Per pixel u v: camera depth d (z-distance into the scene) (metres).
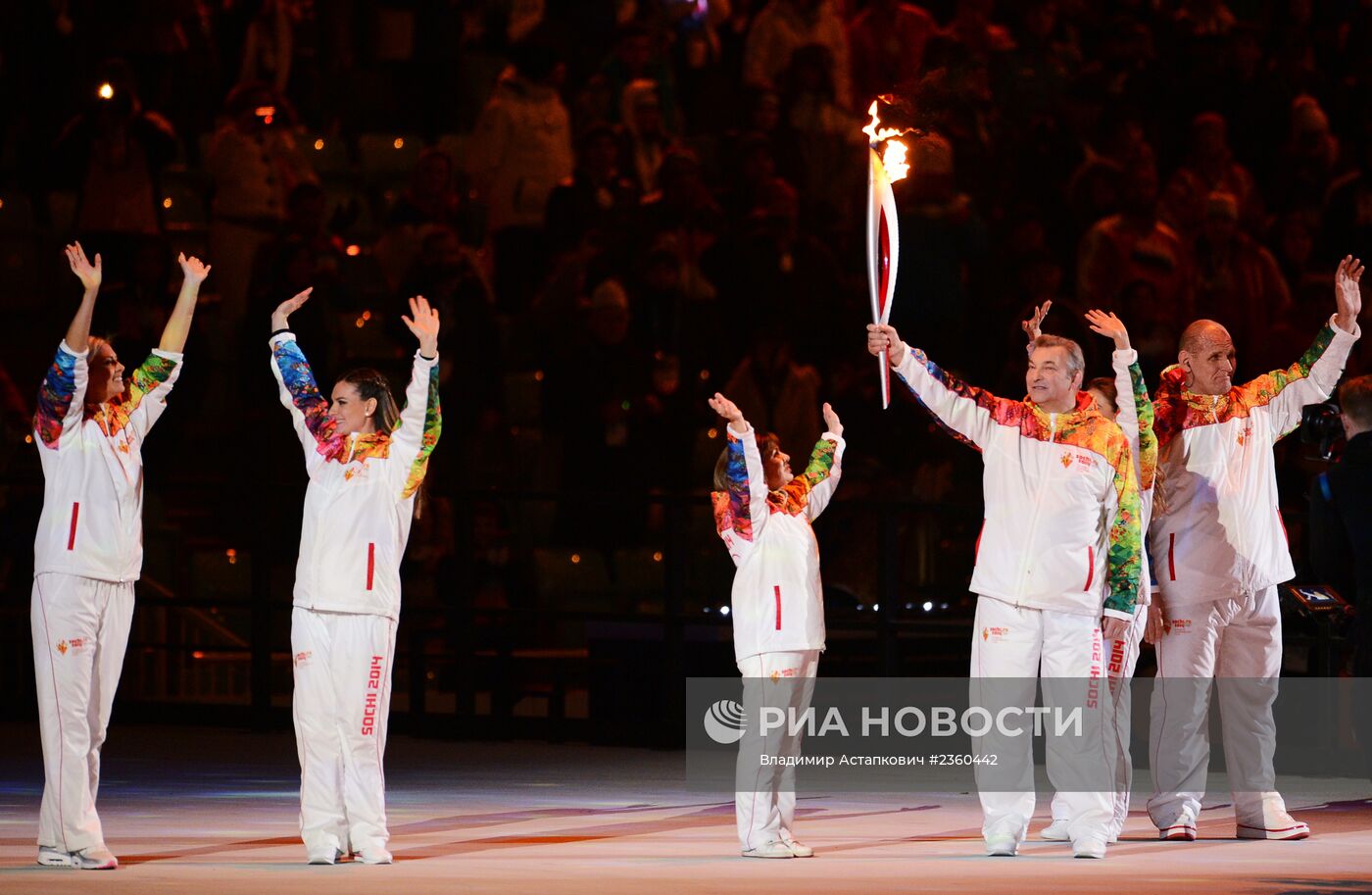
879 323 19.00
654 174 45.88
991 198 44.16
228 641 37.75
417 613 31.42
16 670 34.69
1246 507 19.73
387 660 18.03
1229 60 48.25
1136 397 18.98
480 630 36.16
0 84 45.31
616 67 47.12
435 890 15.68
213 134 46.59
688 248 42.03
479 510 39.44
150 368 18.42
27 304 42.72
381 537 18.00
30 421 36.38
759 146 43.19
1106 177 43.06
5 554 33.94
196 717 32.72
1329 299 42.59
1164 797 19.77
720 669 29.89
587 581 37.56
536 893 15.52
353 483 17.98
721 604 35.19
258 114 43.72
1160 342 39.00
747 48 47.75
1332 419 23.94
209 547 39.16
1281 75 48.50
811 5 47.47
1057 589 18.25
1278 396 20.12
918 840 19.69
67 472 17.83
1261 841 19.58
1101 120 45.00
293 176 44.16
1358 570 23.31
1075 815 18.22
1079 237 43.28
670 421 38.25
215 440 40.75
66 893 15.51
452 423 39.25
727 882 16.23
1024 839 19.41
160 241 40.44
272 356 18.69
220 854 18.41
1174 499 19.80
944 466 38.50
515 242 43.56
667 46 47.69
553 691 31.11
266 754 28.67
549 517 39.19
